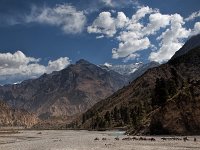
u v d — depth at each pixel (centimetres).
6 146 7688
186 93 9475
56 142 8888
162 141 7475
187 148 5844
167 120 9512
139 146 6444
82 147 6731
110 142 7950
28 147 7181
